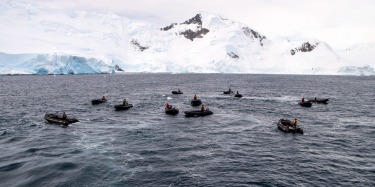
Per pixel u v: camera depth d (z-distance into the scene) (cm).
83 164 3572
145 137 4878
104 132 5194
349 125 5916
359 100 10019
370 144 4559
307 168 3562
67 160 3703
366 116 6950
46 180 3145
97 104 8681
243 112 7388
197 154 4025
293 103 9094
